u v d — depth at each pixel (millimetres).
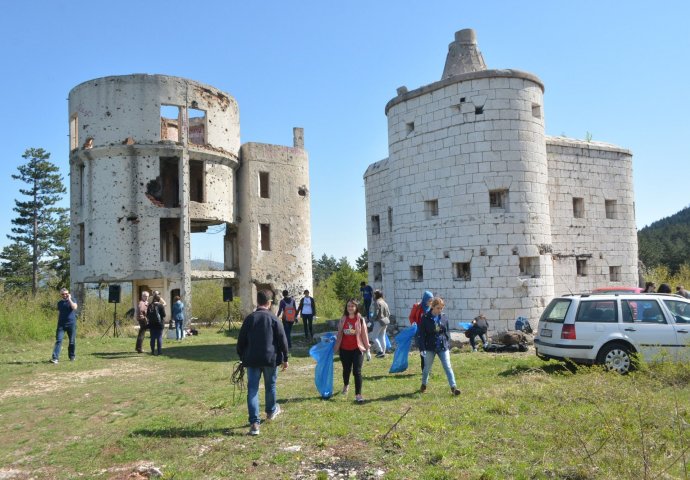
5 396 10258
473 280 17453
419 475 5695
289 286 30516
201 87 27188
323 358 9461
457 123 18094
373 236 25891
